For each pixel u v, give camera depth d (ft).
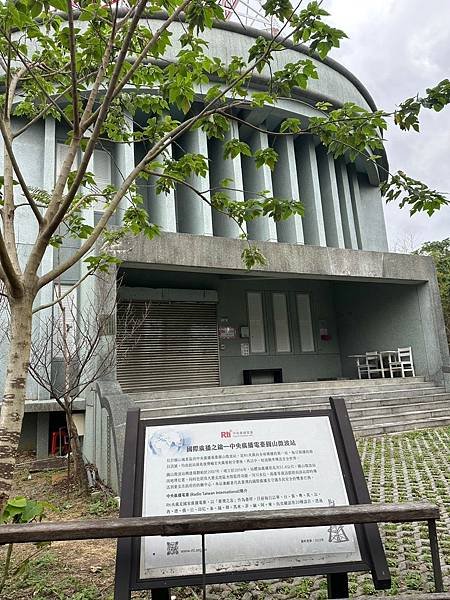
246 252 18.49
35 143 37.63
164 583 7.82
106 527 7.25
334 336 50.93
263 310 47.47
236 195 44.29
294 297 49.73
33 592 11.28
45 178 36.58
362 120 13.93
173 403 28.99
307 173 50.67
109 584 11.60
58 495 20.74
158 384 39.73
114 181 40.06
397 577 11.84
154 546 8.21
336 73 51.06
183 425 9.50
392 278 40.47
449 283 65.21
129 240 29.68
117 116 18.02
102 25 13.98
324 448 9.36
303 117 47.52
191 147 44.19
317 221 48.96
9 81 12.53
